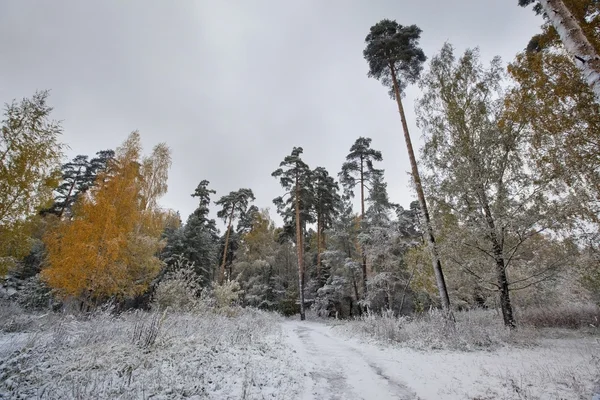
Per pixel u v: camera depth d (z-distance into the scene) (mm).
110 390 4316
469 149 11305
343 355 8547
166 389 4520
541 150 9859
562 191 9375
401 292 24688
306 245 37438
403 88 17609
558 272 10297
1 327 8758
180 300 14523
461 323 11156
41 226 21359
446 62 12906
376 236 22250
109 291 14312
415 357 7824
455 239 11008
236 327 10703
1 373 4641
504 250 10742
